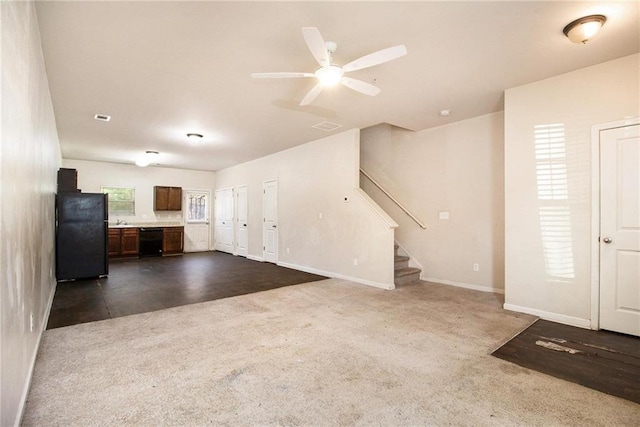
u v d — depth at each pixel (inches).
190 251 367.2
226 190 358.9
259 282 199.3
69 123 188.2
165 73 123.3
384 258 183.9
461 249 187.0
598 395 76.5
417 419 67.2
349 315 134.5
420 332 115.7
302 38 99.4
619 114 114.8
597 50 108.3
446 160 193.5
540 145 132.3
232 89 138.8
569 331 117.6
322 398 74.7
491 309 143.1
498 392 77.6
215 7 84.3
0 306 50.2
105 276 215.9
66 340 106.9
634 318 112.6
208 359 94.0
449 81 132.1
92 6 83.4
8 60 55.1
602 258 118.7
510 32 96.9
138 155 284.5
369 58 89.0
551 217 130.3
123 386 79.0
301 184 244.8
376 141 235.0
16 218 63.7
